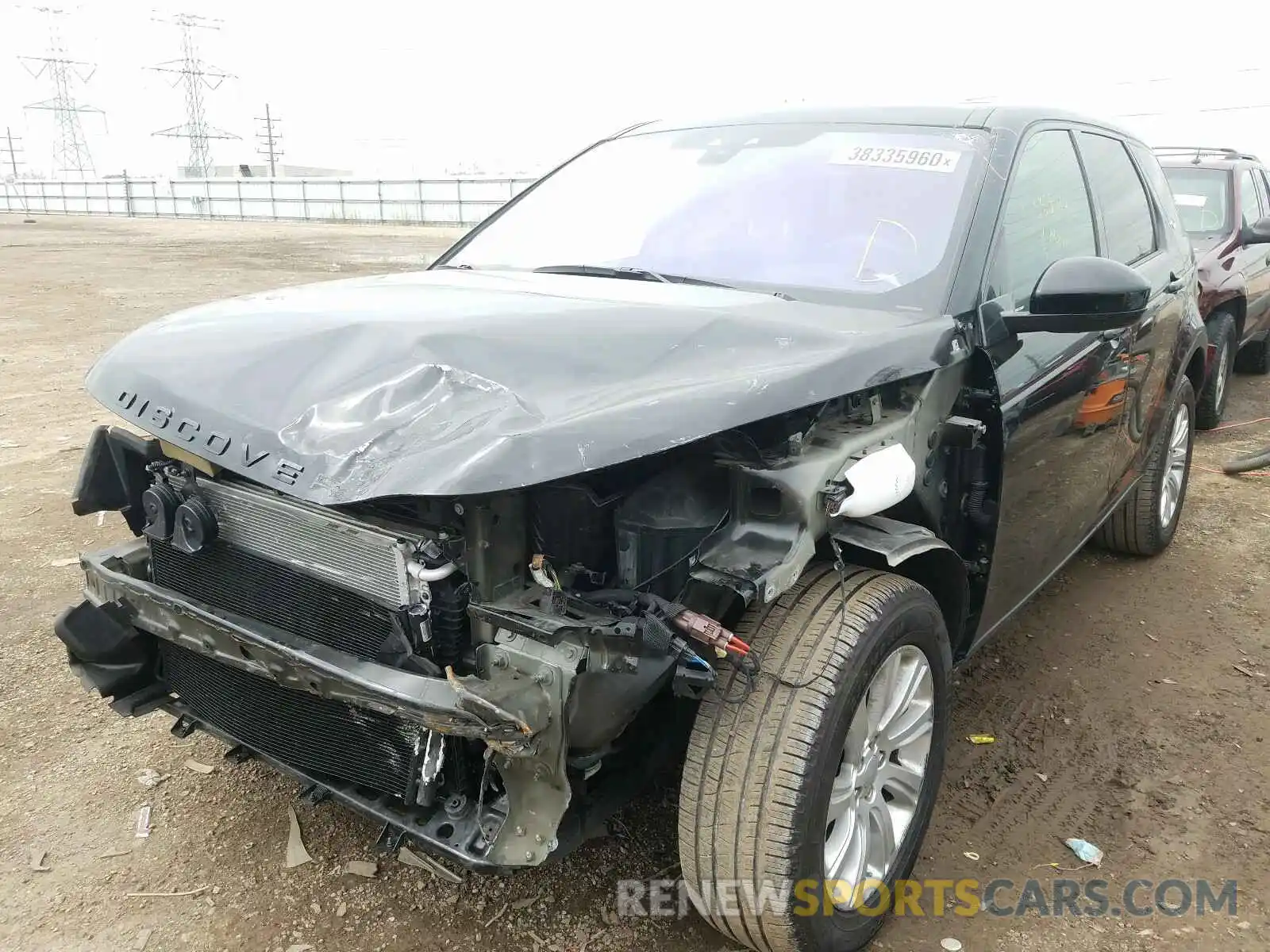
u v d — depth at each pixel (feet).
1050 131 11.62
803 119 11.59
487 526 6.70
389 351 7.17
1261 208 27.71
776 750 6.91
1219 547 17.11
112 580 8.19
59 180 216.13
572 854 9.05
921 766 8.57
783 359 7.34
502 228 12.30
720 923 7.34
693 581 6.82
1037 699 12.02
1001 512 9.28
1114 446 12.62
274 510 7.41
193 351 7.99
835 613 7.30
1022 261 10.18
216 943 8.01
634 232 10.98
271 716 7.91
